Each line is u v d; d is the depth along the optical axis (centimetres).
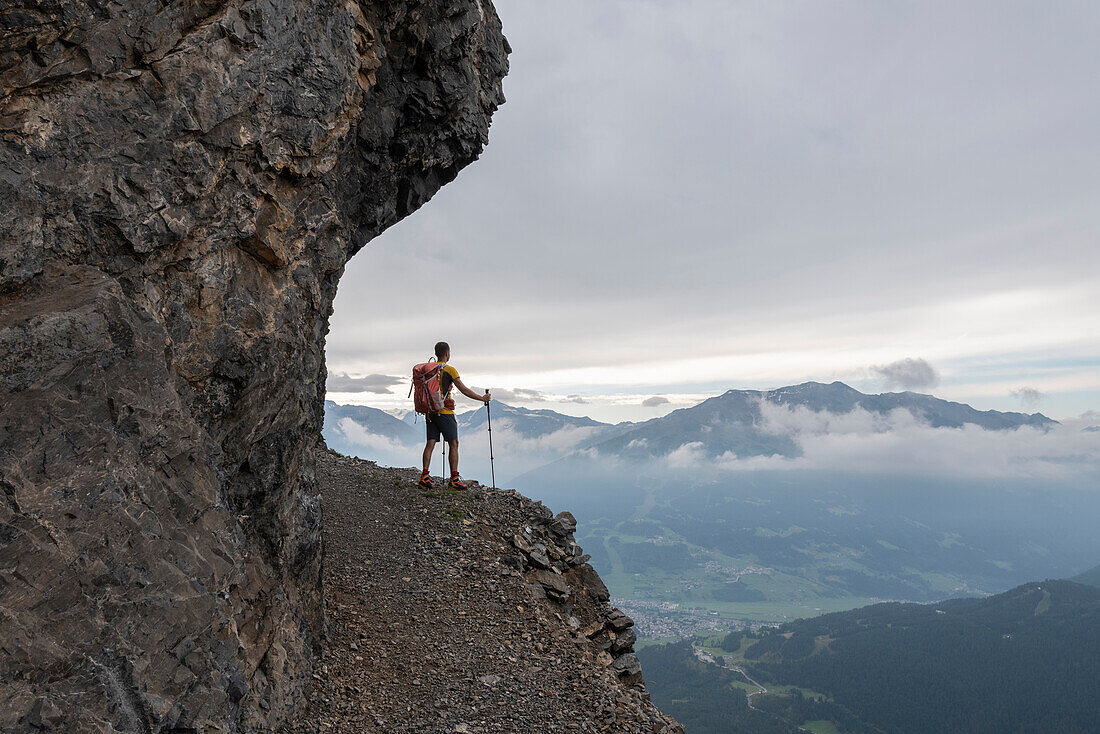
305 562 848
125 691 399
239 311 645
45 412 406
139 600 424
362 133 1001
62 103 475
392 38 988
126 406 454
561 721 845
